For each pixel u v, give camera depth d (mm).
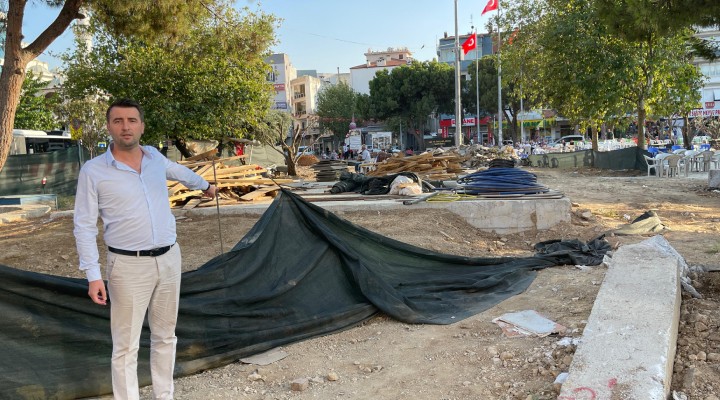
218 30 15531
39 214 13914
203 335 4918
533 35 29453
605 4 7320
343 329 5727
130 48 19656
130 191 3510
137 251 3545
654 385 3176
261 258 5855
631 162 23469
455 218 10820
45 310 4199
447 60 75750
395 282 6754
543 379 4098
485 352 4793
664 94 23484
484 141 72250
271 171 27703
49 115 33500
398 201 11500
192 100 19938
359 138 53469
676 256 6086
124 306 3578
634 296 4340
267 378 4605
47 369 4129
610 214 12070
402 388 4262
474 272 7457
